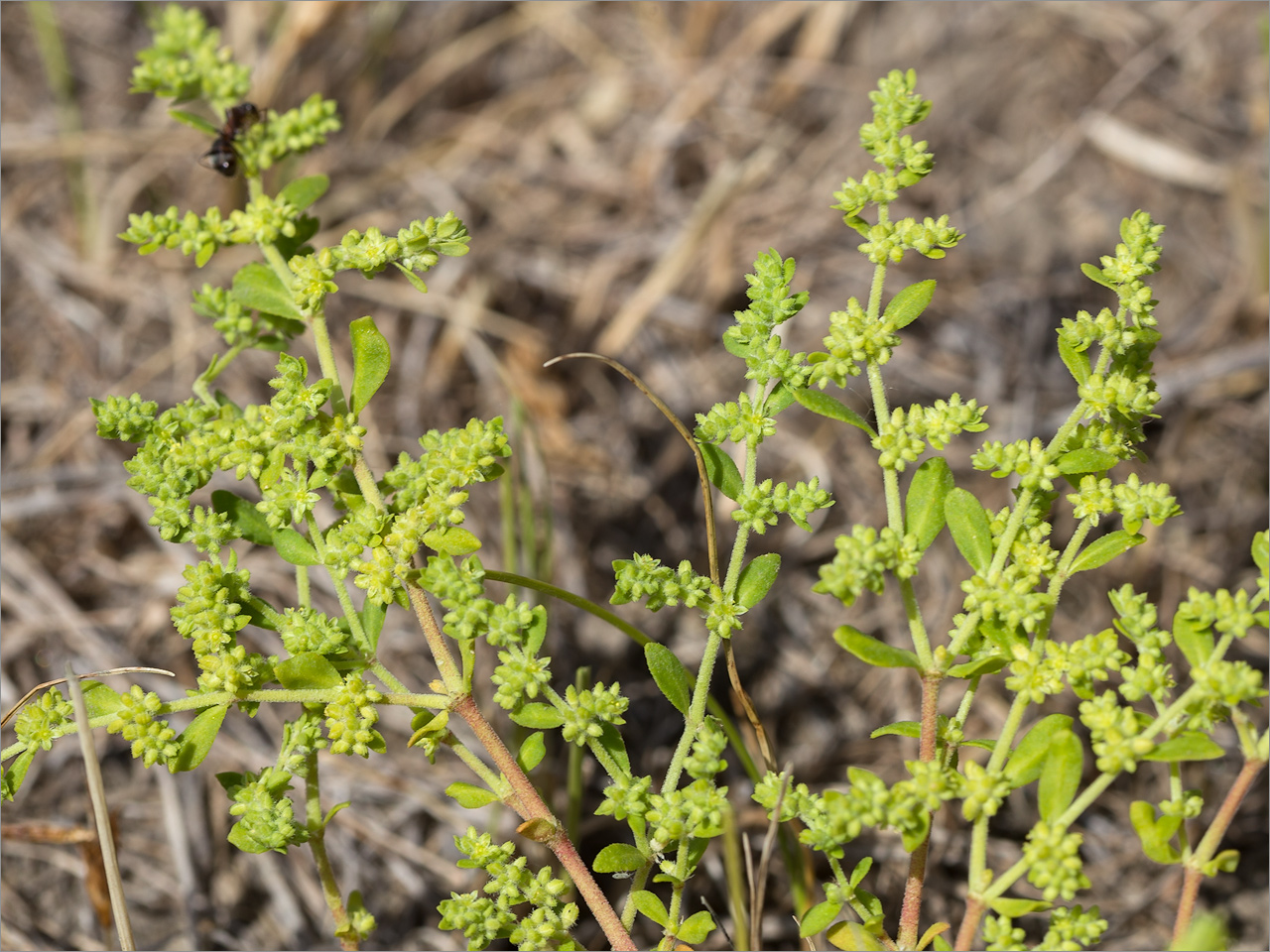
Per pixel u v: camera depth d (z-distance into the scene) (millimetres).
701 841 1719
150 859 3150
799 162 5066
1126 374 1690
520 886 1707
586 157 5020
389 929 3053
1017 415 4270
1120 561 3797
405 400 4148
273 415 1651
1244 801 3209
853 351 1623
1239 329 4500
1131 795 3287
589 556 3885
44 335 4246
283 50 4148
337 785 3221
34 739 1649
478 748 3203
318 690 1644
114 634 3533
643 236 4754
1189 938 1473
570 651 3475
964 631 1586
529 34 5340
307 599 1806
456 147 4914
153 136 4535
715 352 4500
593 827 3041
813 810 1663
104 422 1733
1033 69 5293
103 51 5020
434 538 1625
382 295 4312
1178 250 4793
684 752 1706
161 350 4270
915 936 1674
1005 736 1544
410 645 3471
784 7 5297
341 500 1832
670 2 5422
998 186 5047
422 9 5211
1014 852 3131
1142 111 5141
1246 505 4008
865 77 5312
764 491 1673
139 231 1785
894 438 1602
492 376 4227
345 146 4820
